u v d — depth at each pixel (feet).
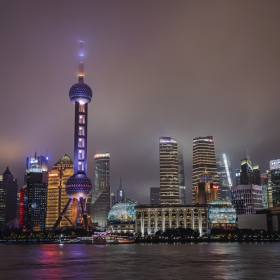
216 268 389.19
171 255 616.80
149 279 303.07
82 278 312.29
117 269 386.11
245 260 493.36
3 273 356.59
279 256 574.15
